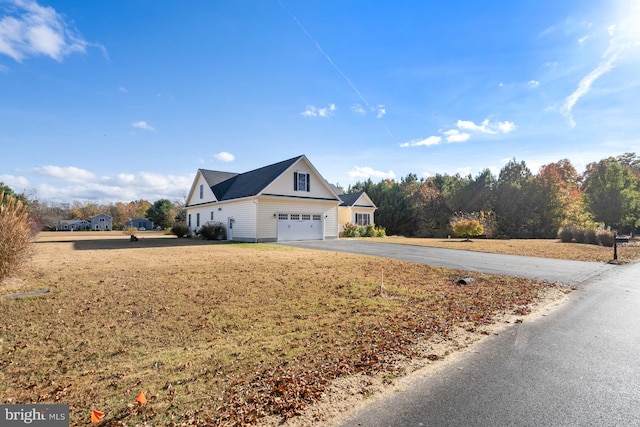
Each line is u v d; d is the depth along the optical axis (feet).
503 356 13.41
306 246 59.82
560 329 17.06
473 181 118.73
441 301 22.62
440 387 10.74
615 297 24.52
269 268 33.12
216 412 9.12
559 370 12.07
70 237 98.27
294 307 20.53
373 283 27.58
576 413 9.20
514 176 114.11
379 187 144.46
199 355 13.29
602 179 111.55
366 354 13.38
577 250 57.77
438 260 42.22
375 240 79.66
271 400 9.75
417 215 126.82
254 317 18.49
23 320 17.08
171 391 10.35
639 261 45.75
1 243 23.88
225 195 81.87
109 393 10.28
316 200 77.56
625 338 15.64
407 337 15.49
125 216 249.75
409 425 8.60
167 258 40.14
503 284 28.45
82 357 13.16
